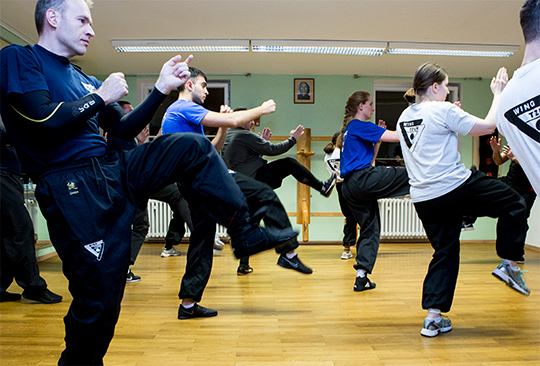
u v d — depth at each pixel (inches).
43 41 44.7
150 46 172.7
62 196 40.6
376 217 113.8
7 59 40.3
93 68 207.8
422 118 76.9
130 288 117.4
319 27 157.2
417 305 98.4
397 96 232.7
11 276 104.7
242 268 136.0
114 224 42.2
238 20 150.5
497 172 229.0
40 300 102.4
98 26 156.0
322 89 220.8
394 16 146.9
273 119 219.3
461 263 159.8
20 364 65.0
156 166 44.0
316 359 66.4
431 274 78.3
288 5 138.4
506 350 70.6
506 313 92.2
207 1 135.6
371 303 100.1
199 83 85.1
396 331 80.0
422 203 78.3
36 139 41.6
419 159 77.7
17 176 101.9
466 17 147.3
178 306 98.3
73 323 41.3
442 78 79.1
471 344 73.3
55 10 43.9
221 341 74.6
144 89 223.3
